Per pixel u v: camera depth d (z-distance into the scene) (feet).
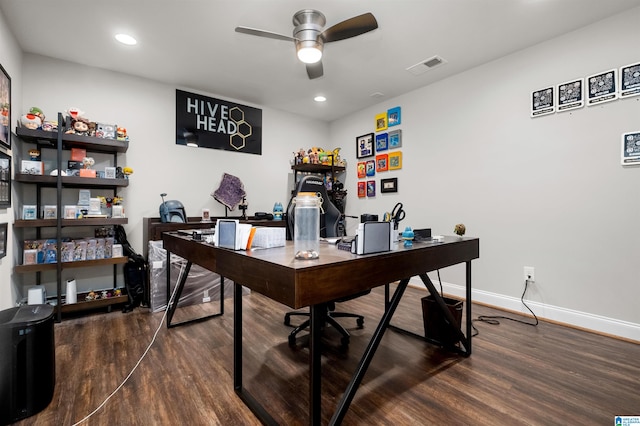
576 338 7.17
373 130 13.53
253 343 6.95
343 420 4.37
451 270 10.64
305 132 15.03
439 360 6.16
